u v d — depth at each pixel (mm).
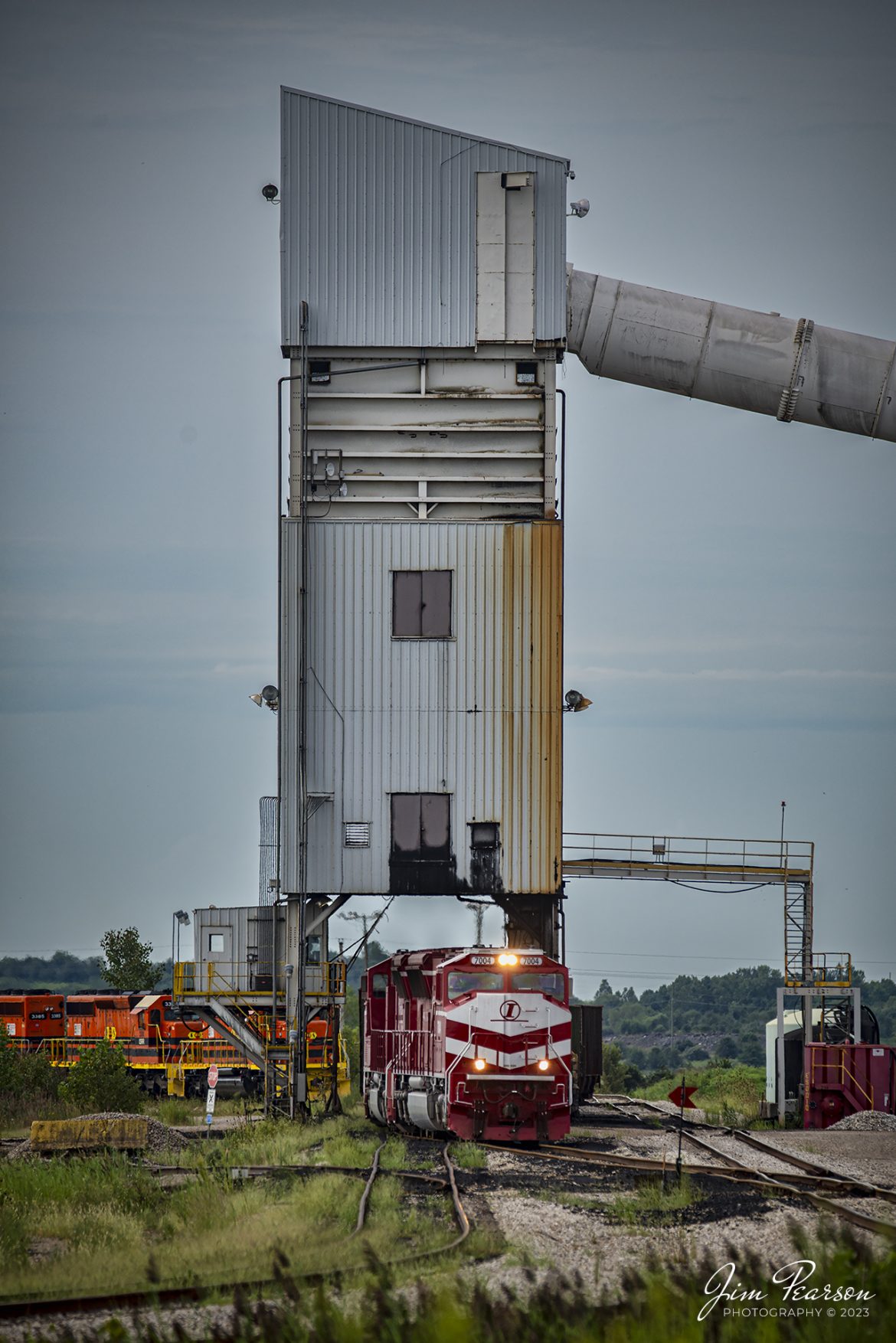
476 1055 116875
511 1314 49688
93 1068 170375
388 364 158125
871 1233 72125
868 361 159625
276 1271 56562
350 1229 74000
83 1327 57531
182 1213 84812
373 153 158125
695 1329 47625
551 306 157875
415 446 157750
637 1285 52969
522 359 158250
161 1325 55375
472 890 151500
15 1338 55219
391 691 153875
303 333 156125
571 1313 50312
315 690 154000
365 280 157125
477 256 157750
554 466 156875
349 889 151625
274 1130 136250
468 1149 107562
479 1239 69938
